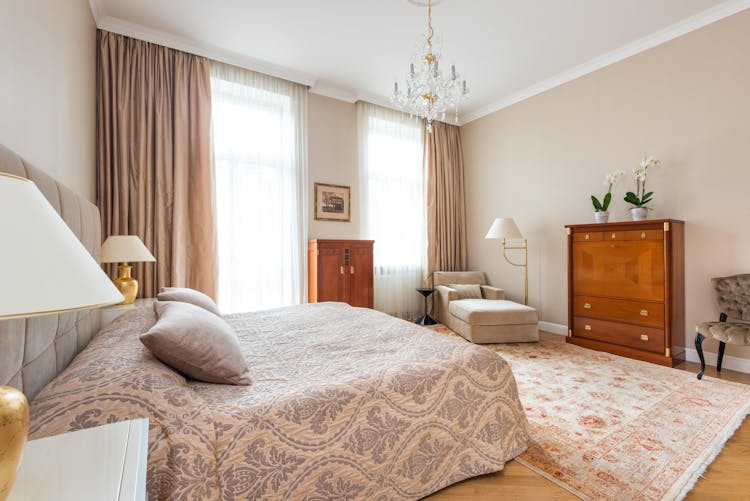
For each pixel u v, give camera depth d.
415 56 3.46
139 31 2.98
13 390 0.49
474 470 1.35
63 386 0.88
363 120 4.38
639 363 2.85
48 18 1.66
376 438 1.16
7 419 0.45
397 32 3.09
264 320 2.24
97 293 0.47
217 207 3.40
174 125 3.15
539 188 4.17
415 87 2.69
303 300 3.85
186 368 1.15
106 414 0.83
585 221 3.73
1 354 0.75
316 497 1.03
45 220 0.47
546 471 1.47
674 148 3.05
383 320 2.14
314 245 3.78
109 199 2.84
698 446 1.66
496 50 3.38
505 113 4.55
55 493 0.51
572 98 3.82
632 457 1.57
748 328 2.33
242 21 2.92
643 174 3.07
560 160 3.95
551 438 1.72
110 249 2.29
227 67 3.50
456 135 5.11
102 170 2.82
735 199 2.73
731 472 1.49
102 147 2.83
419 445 1.25
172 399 0.93
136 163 2.98
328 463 1.06
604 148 3.55
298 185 3.89
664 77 3.12
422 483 1.24
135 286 2.38
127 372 0.95
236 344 1.33
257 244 3.61
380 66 3.68
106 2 2.68
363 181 4.36
